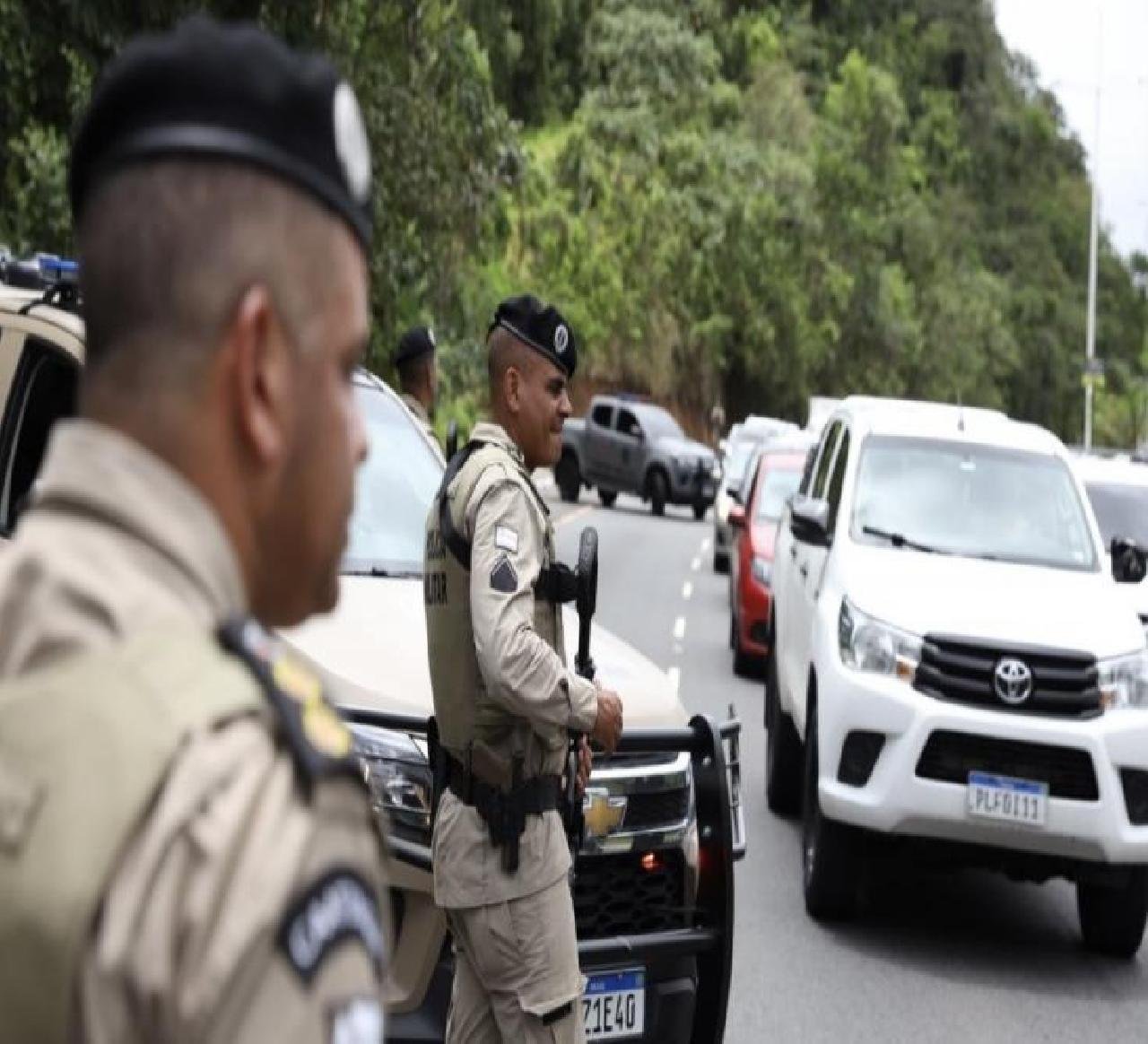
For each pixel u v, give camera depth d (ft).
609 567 76.38
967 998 22.04
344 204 4.40
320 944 3.85
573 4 177.06
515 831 12.07
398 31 57.93
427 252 61.21
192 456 4.26
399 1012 13.99
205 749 3.86
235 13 49.75
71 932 3.70
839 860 24.23
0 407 17.03
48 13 44.37
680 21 180.75
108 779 3.81
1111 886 23.73
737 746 16.11
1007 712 22.97
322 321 4.38
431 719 12.61
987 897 27.30
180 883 3.74
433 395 27.43
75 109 44.39
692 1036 15.67
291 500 4.44
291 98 4.28
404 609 16.78
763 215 174.81
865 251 206.49
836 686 23.86
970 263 285.02
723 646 52.60
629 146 164.86
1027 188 342.85
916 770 23.00
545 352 12.66
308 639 15.30
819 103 244.63
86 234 4.30
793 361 187.52
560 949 12.26
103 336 4.28
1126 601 25.26
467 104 60.39
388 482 19.48
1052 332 307.17
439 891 12.40
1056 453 29.22
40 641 4.05
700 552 86.07
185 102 4.22
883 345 207.62
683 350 173.37
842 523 27.48
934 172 306.14
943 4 335.26
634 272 162.09
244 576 4.42
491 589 11.80
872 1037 20.40
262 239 4.24
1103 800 22.76
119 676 3.94
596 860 15.06
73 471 4.23
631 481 115.75
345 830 4.04
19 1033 3.71
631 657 17.49
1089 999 22.41
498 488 12.09
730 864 15.57
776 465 50.31
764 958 23.06
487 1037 12.57
